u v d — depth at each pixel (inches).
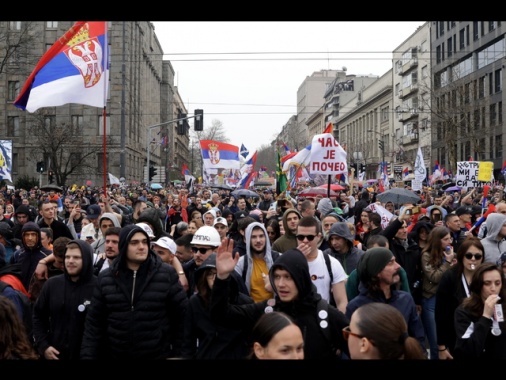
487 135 2078.0
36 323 230.4
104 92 366.9
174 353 211.2
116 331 203.6
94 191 1325.0
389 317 135.0
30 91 368.5
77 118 2324.1
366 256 208.1
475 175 705.0
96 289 208.7
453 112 1927.9
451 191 931.3
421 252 304.5
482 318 188.2
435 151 2475.4
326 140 503.2
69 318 226.4
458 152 2336.4
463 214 398.6
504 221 300.0
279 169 683.4
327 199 473.4
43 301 229.8
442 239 296.0
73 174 2209.6
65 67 366.0
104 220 330.3
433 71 2564.0
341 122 4495.6
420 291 302.5
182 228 396.2
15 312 153.9
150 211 310.8
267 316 141.9
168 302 212.1
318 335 171.0
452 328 241.6
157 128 3572.8
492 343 189.5
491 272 195.0
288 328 138.8
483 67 2164.1
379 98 3430.1
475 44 2215.8
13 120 2342.5
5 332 150.0
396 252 304.2
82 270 227.6
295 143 4643.2
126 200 802.8
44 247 307.3
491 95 2113.7
